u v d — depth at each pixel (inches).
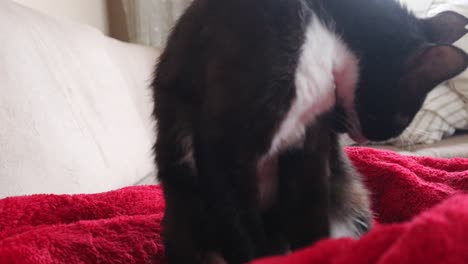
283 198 15.2
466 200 7.5
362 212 17.8
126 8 44.1
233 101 12.3
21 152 18.9
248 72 12.2
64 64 24.4
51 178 20.1
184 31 13.8
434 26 16.9
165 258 15.0
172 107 14.1
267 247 13.7
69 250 14.3
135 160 28.0
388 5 15.3
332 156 16.9
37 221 17.8
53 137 20.9
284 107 13.0
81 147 22.8
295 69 13.1
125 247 15.3
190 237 14.3
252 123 12.5
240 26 12.4
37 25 23.7
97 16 41.7
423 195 19.8
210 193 13.0
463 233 6.5
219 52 12.4
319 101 14.2
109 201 19.9
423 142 31.9
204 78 12.8
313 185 14.9
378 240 7.2
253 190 13.2
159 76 14.9
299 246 15.0
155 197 21.2
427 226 6.6
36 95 20.8
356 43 14.7
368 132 16.3
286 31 12.9
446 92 33.9
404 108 16.1
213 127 12.5
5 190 18.0
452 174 21.3
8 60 19.9
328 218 15.2
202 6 13.4
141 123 30.4
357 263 7.1
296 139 14.3
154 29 43.7
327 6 14.4
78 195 19.7
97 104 25.9
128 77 31.8
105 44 30.9
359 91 15.2
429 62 15.5
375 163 22.0
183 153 14.0
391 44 15.0
